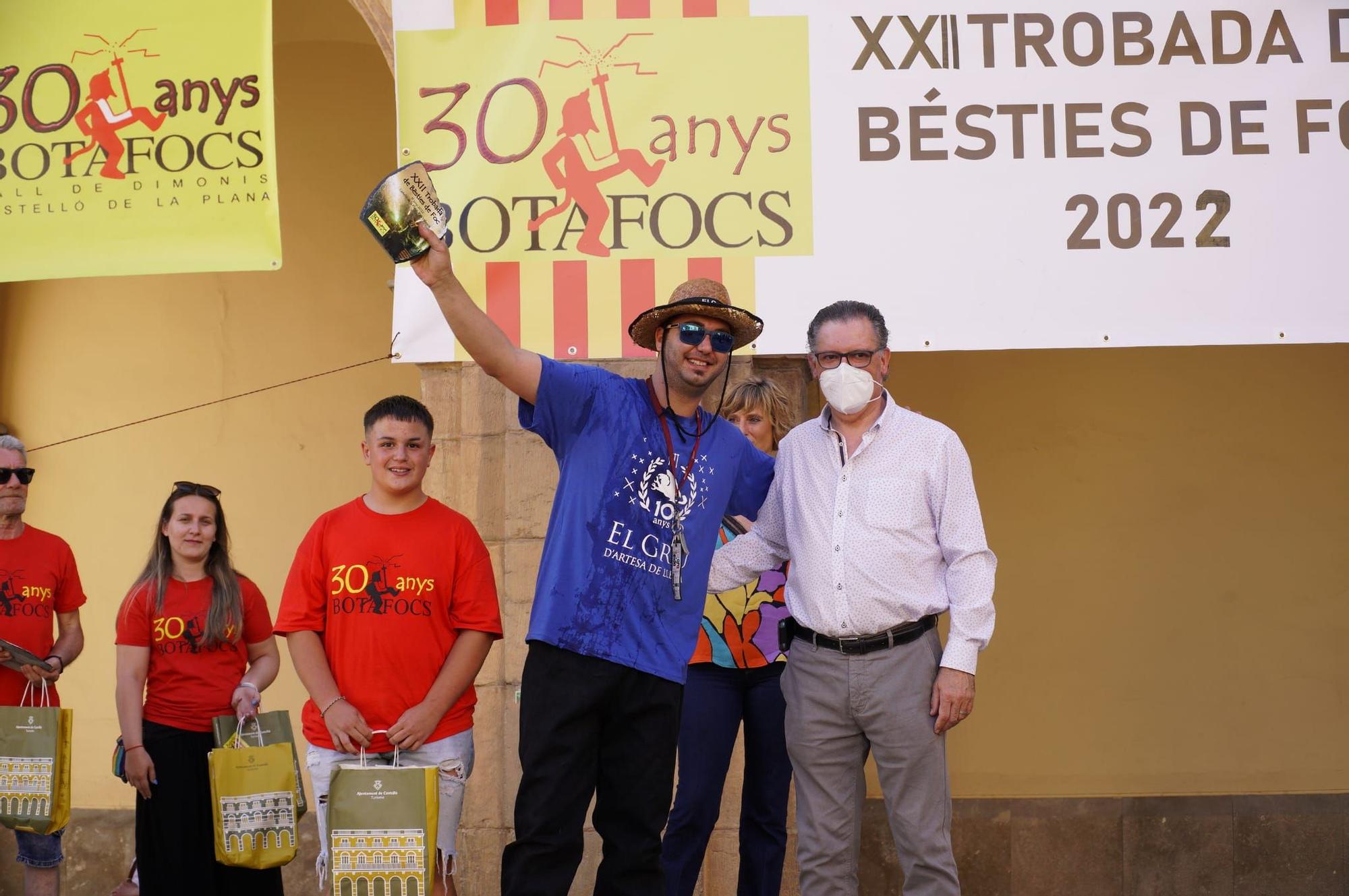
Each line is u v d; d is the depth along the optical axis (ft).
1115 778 19.97
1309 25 14.96
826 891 12.55
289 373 22.00
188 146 15.47
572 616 11.31
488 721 15.69
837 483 12.55
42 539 17.99
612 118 15.07
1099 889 19.72
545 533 15.74
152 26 15.53
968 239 14.90
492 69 15.16
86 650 21.80
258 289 22.16
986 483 20.33
